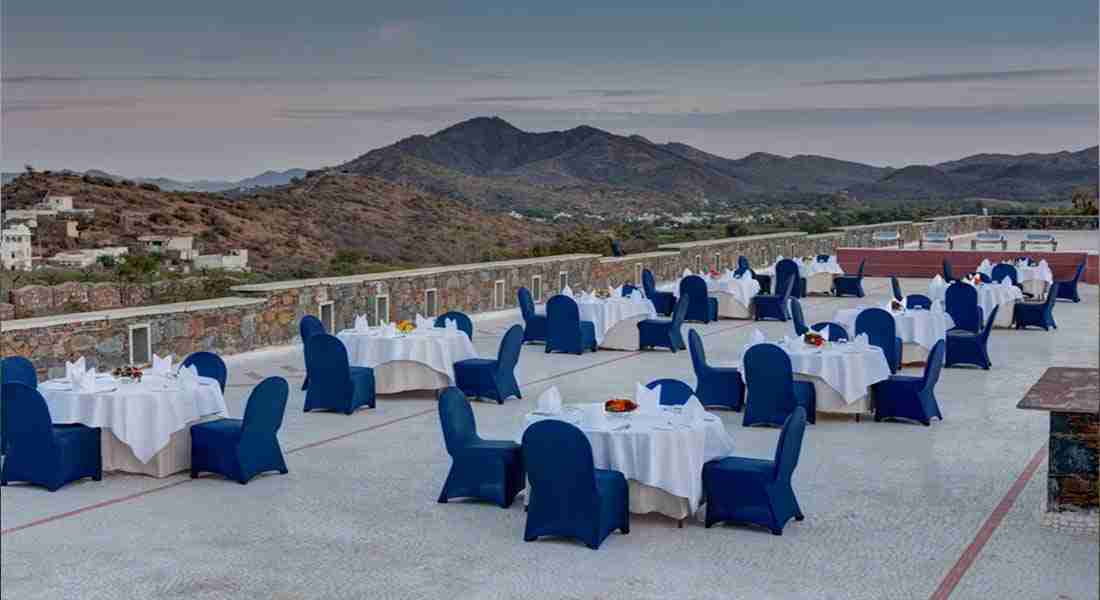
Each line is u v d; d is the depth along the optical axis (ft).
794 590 22.62
